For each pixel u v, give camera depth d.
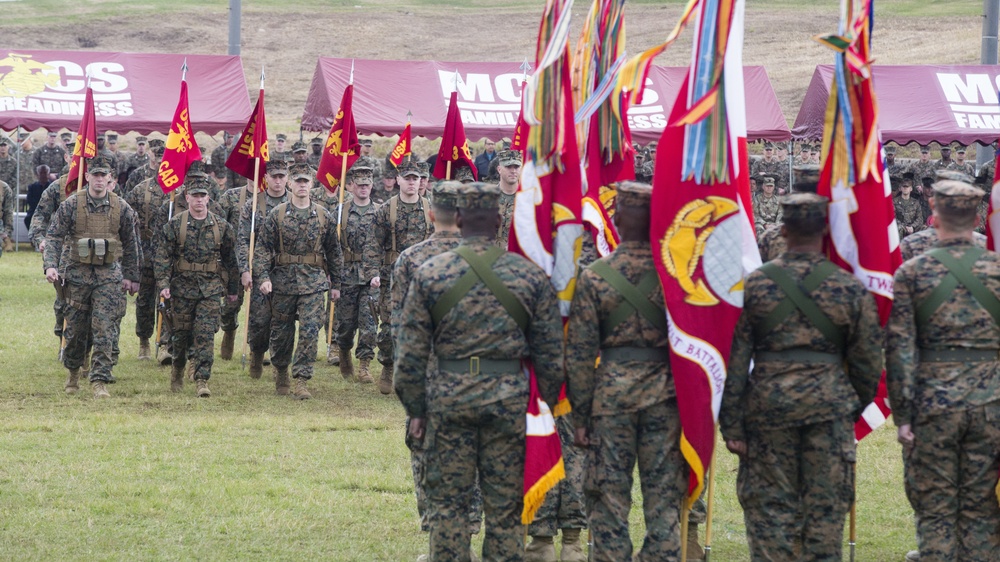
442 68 29.25
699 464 8.49
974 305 8.72
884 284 8.94
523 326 8.59
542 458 8.62
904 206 33.06
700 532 11.34
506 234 15.45
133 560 10.09
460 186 9.63
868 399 8.66
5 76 27.72
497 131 28.73
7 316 25.23
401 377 8.63
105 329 17.45
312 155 34.62
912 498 9.03
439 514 8.66
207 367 17.88
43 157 39.19
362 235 19.73
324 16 106.44
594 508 8.68
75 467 13.16
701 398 8.51
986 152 34.59
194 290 17.72
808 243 8.62
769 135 29.00
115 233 17.48
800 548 8.96
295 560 10.27
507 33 101.19
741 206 9.08
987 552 8.84
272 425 15.91
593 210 10.35
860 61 8.75
